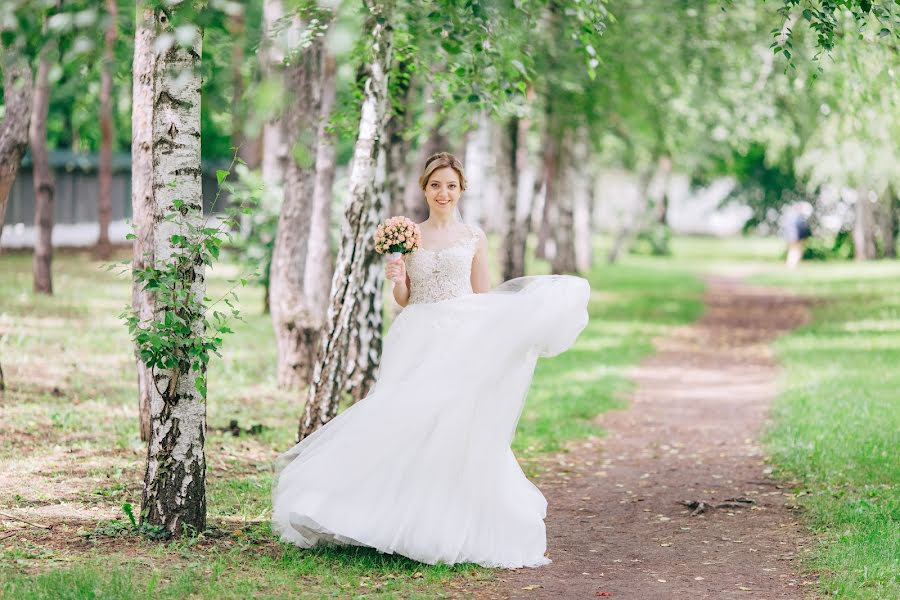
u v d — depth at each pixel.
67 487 7.57
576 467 9.47
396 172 13.09
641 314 23.86
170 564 5.67
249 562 5.87
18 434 9.30
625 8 17.44
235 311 6.27
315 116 12.29
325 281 13.18
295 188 12.93
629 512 7.80
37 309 18.95
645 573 6.11
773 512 7.66
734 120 21.80
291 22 7.42
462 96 9.30
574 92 19.34
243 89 5.88
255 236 19.67
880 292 27.67
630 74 19.47
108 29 5.21
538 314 6.33
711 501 8.08
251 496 7.64
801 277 35.16
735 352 18.17
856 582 5.73
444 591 5.59
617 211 48.47
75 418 10.15
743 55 19.09
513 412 6.37
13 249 32.88
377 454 6.04
